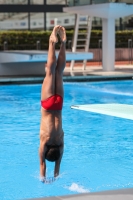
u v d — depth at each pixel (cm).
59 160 714
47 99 691
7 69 2223
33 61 2214
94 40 2867
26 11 2959
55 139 695
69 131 1157
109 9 2186
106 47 2291
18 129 1181
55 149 695
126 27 3084
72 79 2053
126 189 590
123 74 2111
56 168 714
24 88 1927
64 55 693
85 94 1752
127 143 1038
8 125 1227
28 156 944
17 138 1088
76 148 1002
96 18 3061
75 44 2377
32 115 1363
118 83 2053
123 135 1112
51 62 679
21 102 1595
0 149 994
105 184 777
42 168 714
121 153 961
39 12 2994
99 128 1186
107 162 902
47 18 3042
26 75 2219
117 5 2186
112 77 2089
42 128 697
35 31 2878
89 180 797
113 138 1084
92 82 2048
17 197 719
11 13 2967
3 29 2972
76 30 2366
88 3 2272
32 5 2967
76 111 1414
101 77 2078
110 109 1313
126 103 1541
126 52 2831
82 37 2855
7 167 873
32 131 1159
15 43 2783
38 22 3028
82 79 2067
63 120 1283
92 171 846
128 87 1942
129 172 841
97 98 1658
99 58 2797
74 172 839
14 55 2141
